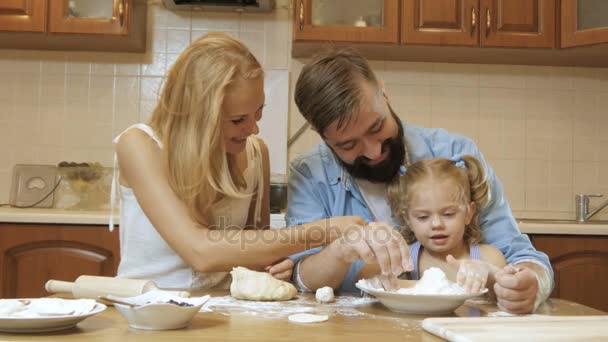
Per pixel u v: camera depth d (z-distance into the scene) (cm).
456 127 292
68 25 254
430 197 151
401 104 291
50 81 285
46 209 254
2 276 227
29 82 285
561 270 233
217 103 118
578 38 256
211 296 117
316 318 91
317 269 125
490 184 155
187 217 120
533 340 74
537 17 261
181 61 125
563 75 295
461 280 109
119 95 287
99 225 230
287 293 114
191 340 75
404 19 259
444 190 151
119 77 287
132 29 260
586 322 85
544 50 265
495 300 119
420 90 291
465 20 259
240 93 121
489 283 117
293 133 289
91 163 265
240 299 113
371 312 100
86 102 286
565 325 83
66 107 285
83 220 229
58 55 285
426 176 153
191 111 121
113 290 100
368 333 82
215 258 117
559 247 234
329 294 111
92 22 254
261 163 156
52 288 105
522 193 292
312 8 259
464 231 155
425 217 154
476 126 292
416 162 159
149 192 122
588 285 233
